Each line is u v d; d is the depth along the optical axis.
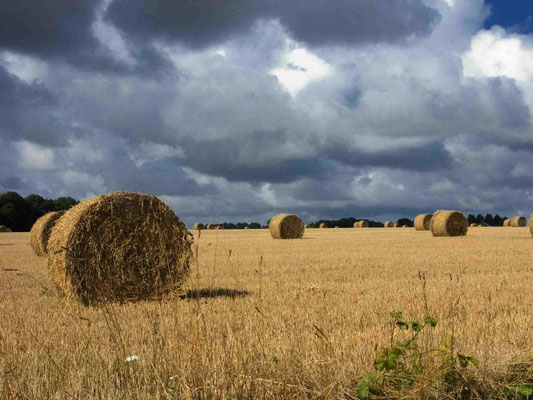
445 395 4.04
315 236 38.62
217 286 11.22
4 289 10.95
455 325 6.38
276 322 6.88
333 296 9.45
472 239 29.50
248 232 54.06
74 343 5.71
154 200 10.44
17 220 79.75
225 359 4.27
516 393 4.08
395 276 12.72
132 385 4.19
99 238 9.95
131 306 9.08
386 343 5.36
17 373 4.36
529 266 14.54
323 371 4.18
